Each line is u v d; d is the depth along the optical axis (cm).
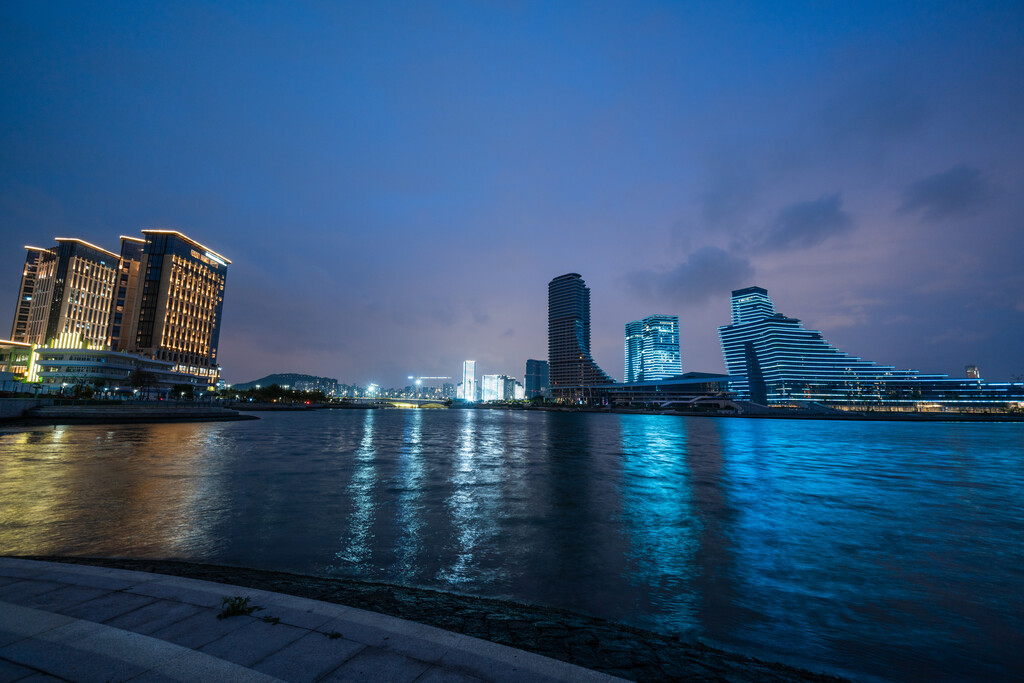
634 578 972
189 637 489
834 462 3584
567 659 538
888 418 15600
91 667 426
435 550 1127
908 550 1226
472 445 4516
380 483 2111
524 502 1750
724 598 880
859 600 883
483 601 779
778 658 651
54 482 1892
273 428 6756
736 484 2359
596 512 1608
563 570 1009
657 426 10150
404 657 460
